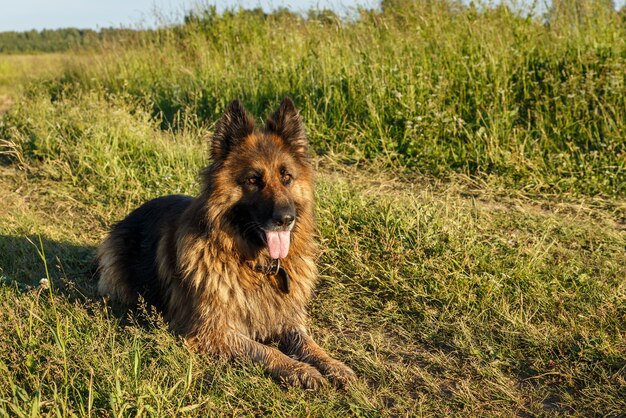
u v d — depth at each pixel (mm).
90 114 3424
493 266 1859
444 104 3018
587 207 2324
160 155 2789
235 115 1604
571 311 1686
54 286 1832
